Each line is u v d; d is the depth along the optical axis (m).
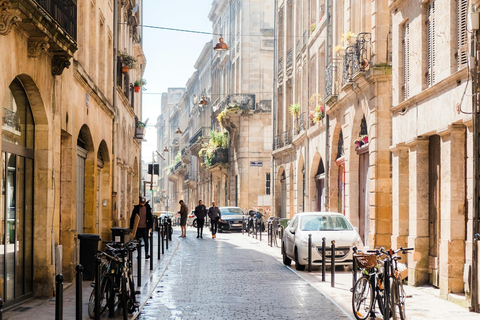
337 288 14.85
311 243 18.34
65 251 15.79
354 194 24.27
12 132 12.06
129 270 11.48
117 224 26.06
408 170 17.05
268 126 50.69
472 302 11.73
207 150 60.12
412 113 15.98
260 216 41.66
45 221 13.30
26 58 11.88
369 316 10.82
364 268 10.78
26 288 12.84
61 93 14.66
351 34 23.42
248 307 12.21
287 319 10.95
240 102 50.66
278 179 42.53
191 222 57.31
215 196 62.53
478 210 11.94
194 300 13.12
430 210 15.41
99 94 20.48
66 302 12.62
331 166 27.84
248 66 51.38
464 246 13.23
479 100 11.88
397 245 16.94
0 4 9.89
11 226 11.92
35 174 13.35
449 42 13.51
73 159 16.45
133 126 36.81
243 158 50.38
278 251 26.11
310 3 33.50
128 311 11.34
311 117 32.38
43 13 11.23
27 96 12.88
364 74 20.88
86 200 20.08
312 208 32.66
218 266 20.14
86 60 18.97
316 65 31.53
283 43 40.97
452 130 13.28
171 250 26.34
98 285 9.92
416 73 15.76
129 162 35.38
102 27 23.11
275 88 42.59
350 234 18.91
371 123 20.78
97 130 20.83
